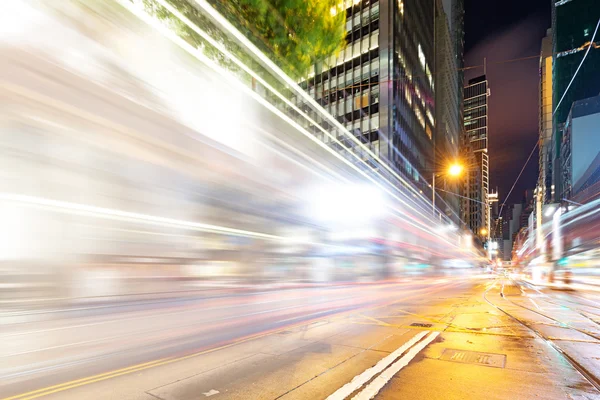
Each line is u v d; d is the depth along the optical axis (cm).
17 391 417
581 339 703
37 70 621
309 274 1364
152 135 820
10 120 580
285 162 1336
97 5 741
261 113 1247
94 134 697
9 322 570
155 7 912
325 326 817
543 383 459
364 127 5412
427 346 640
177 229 852
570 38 8250
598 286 2150
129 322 700
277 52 1291
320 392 427
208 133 988
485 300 1470
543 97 11400
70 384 441
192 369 503
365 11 5647
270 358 559
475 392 429
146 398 405
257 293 1077
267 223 1172
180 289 838
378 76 5366
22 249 586
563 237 2878
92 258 675
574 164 6047
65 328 624
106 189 709
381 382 459
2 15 593
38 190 607
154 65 857
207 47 1090
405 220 3025
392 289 2066
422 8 7269
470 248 10381
